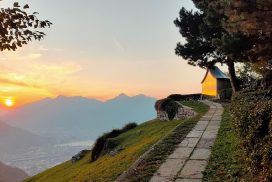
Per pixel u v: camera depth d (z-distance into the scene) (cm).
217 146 1783
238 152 1495
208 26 4288
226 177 1239
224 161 1455
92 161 4109
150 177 1362
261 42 2653
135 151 2408
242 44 3164
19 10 870
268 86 2948
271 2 2161
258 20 2245
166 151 1778
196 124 2672
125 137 4062
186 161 1550
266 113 1086
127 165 2002
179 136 2184
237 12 2303
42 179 4369
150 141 2627
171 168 1455
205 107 4097
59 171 4491
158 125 4184
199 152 1708
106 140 4122
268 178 808
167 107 4709
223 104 4397
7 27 866
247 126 1248
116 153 3231
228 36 3328
